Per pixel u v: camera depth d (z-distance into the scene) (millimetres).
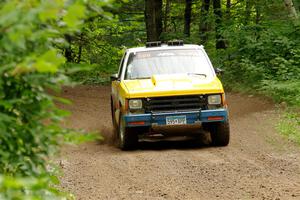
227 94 35156
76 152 18984
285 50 34469
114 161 16984
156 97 18969
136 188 13625
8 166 5023
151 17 47375
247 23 41969
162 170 15555
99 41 51031
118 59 53156
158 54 20875
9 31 3672
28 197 3859
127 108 18953
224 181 14203
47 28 4668
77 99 36188
